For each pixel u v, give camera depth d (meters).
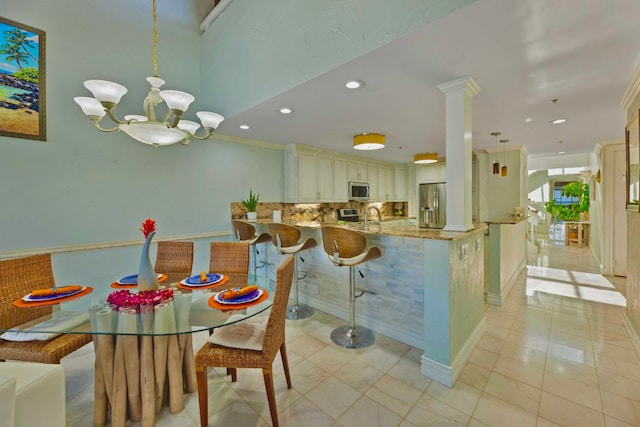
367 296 2.77
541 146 4.96
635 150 2.41
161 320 1.54
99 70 2.96
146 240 1.75
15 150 2.53
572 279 4.38
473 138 4.23
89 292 1.91
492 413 1.67
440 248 1.97
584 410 1.68
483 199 5.42
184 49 3.53
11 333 1.63
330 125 3.47
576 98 2.57
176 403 1.70
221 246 2.56
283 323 1.83
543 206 9.78
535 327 2.77
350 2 1.93
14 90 2.50
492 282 3.35
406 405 1.75
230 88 3.12
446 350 1.95
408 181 7.08
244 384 1.96
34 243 2.63
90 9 2.90
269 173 4.61
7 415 0.90
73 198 2.85
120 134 3.15
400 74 2.11
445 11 1.50
